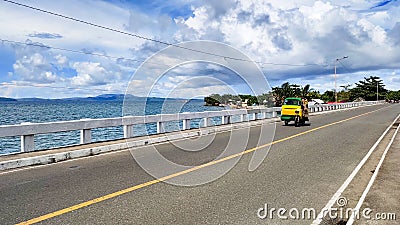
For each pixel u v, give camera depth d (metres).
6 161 8.97
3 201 6.10
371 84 128.88
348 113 39.38
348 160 10.23
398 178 7.90
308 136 16.41
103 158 10.44
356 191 6.95
